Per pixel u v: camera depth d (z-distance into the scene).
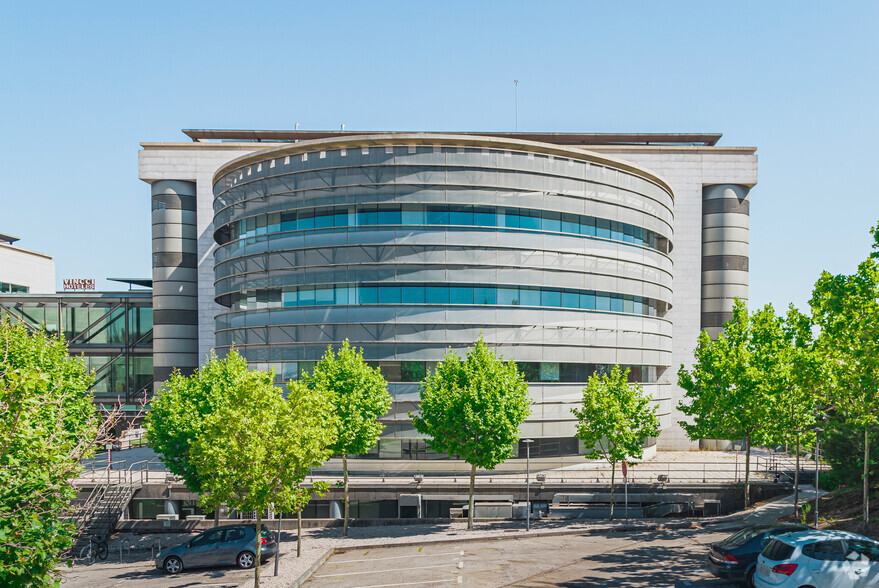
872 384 20.42
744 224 52.94
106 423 12.22
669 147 52.66
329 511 35.19
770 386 27.88
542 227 39.84
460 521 30.83
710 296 52.66
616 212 42.38
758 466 40.91
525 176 39.47
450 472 37.47
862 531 20.86
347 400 28.62
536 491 34.50
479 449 27.56
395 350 37.81
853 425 24.44
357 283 38.47
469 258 38.28
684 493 33.97
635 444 30.08
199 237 52.25
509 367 29.64
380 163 38.59
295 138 56.81
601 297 41.59
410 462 37.53
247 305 41.84
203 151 52.31
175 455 29.14
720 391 29.72
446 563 21.20
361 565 21.84
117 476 35.53
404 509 35.44
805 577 13.06
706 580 16.56
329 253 38.81
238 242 42.75
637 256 43.41
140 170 52.06
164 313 52.28
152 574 22.64
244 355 40.53
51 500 10.41
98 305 62.97
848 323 21.19
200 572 22.34
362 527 30.41
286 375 39.00
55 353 27.97
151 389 62.25
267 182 40.88
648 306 45.06
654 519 29.95
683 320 52.41
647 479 35.72
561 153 40.34
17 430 9.42
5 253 72.94
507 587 17.56
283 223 40.72
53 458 10.00
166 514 33.44
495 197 38.88
